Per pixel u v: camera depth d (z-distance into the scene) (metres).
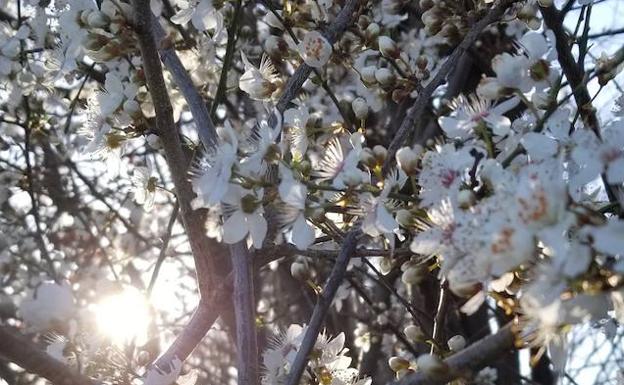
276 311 0.69
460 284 0.22
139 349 0.35
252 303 0.32
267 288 0.77
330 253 0.37
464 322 0.62
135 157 0.68
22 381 0.73
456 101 0.30
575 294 0.20
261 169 0.28
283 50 0.37
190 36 0.47
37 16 0.50
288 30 0.37
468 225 0.22
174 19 0.38
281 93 0.37
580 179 0.24
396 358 0.32
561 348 0.23
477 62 0.62
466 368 0.23
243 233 0.28
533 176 0.22
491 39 0.62
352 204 0.28
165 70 0.44
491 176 0.24
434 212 0.24
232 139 0.28
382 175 0.29
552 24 0.34
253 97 0.37
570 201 0.20
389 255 0.31
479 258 0.21
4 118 0.62
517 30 0.51
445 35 0.39
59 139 0.60
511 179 0.23
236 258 0.33
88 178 0.80
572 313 0.20
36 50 0.53
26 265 0.73
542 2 0.34
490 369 0.51
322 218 0.28
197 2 0.38
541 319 0.20
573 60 0.34
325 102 0.57
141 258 0.81
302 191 0.28
